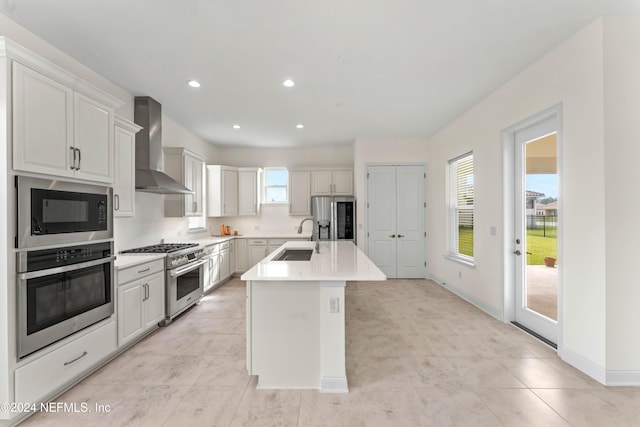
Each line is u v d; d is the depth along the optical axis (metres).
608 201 2.08
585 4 1.98
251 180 5.96
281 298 2.12
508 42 2.43
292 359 2.11
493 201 3.46
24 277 1.73
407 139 5.51
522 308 3.17
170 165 4.26
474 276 3.94
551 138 2.72
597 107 2.13
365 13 2.07
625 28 2.08
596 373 2.14
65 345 2.01
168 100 3.65
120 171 2.91
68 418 1.78
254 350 2.12
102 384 2.14
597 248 2.14
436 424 1.72
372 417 1.78
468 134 4.05
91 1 1.93
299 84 3.21
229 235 5.93
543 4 1.98
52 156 1.94
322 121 4.51
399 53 2.59
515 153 3.21
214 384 2.15
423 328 3.17
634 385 2.07
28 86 1.78
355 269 2.22
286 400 1.96
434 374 2.26
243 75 3.00
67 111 2.05
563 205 2.43
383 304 4.00
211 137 5.43
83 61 2.71
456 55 2.63
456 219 4.68
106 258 2.38
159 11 2.04
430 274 5.50
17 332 1.71
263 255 5.70
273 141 5.75
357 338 2.93
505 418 1.77
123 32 2.28
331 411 1.84
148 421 1.76
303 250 3.56
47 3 1.94
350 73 2.96
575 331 2.33
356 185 5.61
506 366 2.36
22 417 1.77
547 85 2.60
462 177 4.43
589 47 2.19
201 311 3.78
